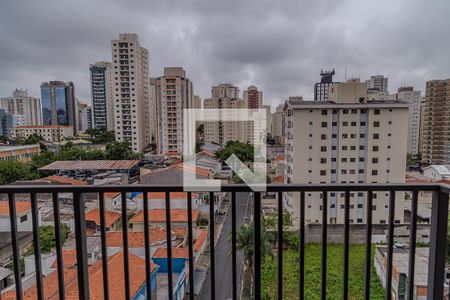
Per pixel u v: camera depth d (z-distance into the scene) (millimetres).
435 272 1583
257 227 1567
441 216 1542
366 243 1561
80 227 1563
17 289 1600
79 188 1534
